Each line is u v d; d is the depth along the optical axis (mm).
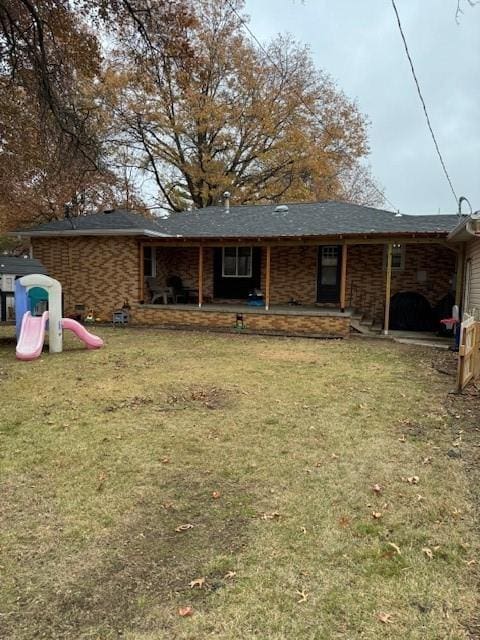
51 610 2199
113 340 11133
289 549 2688
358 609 2201
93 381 6875
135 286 14367
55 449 4246
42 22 8797
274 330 12586
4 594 2314
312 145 24047
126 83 20031
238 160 25859
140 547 2719
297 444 4367
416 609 2203
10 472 3756
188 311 13555
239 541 2773
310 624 2105
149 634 2047
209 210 17422
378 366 8109
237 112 23844
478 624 2105
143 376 7215
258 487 3492
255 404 5703
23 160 11117
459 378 6180
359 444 4363
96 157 10781
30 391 6297
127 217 14609
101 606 2227
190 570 2498
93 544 2750
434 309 12688
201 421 5039
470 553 2654
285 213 15609
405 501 3270
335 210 15195
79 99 13898
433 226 12180
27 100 10031
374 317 13734
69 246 15031
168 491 3432
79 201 20766
